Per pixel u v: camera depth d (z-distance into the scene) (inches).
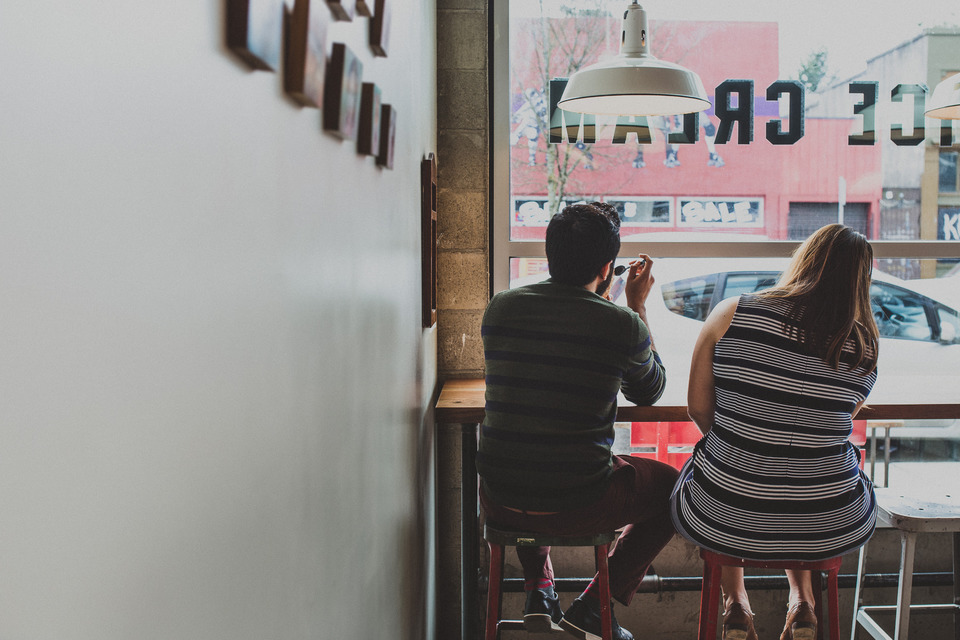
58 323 13.1
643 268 87.3
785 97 116.3
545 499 69.8
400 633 64.1
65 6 13.3
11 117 11.8
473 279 115.6
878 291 117.4
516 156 116.8
